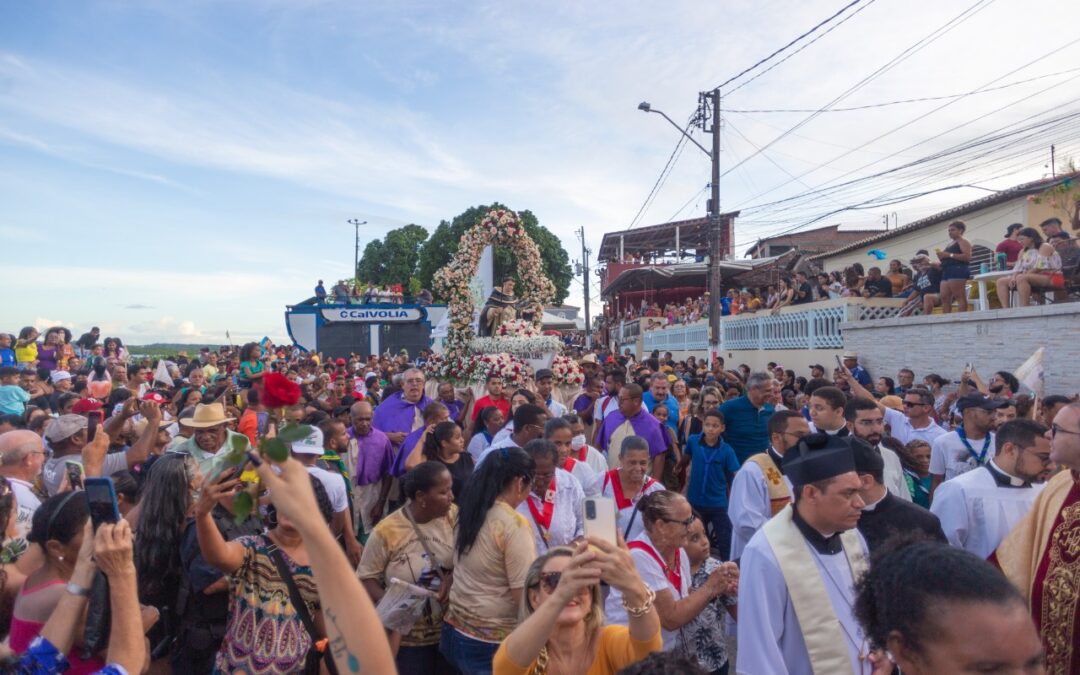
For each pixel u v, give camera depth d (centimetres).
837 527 285
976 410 576
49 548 290
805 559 285
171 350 2984
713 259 1844
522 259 1642
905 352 1283
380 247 6216
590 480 567
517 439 614
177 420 772
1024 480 404
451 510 425
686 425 944
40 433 683
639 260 4625
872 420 499
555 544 477
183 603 386
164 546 395
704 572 407
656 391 923
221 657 353
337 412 965
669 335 2920
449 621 385
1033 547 332
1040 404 681
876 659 264
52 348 1481
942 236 1967
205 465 567
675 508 368
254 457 160
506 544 373
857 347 1447
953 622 171
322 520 161
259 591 355
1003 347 1039
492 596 373
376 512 761
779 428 484
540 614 245
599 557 240
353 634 155
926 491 600
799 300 1798
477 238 1534
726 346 2206
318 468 574
